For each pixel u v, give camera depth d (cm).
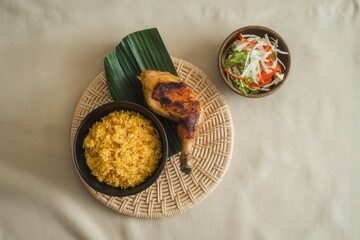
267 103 66
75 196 64
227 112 62
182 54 65
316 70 66
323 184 65
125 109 58
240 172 65
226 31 66
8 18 66
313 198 65
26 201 64
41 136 65
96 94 63
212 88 62
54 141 64
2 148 64
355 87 66
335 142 66
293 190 65
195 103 55
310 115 66
